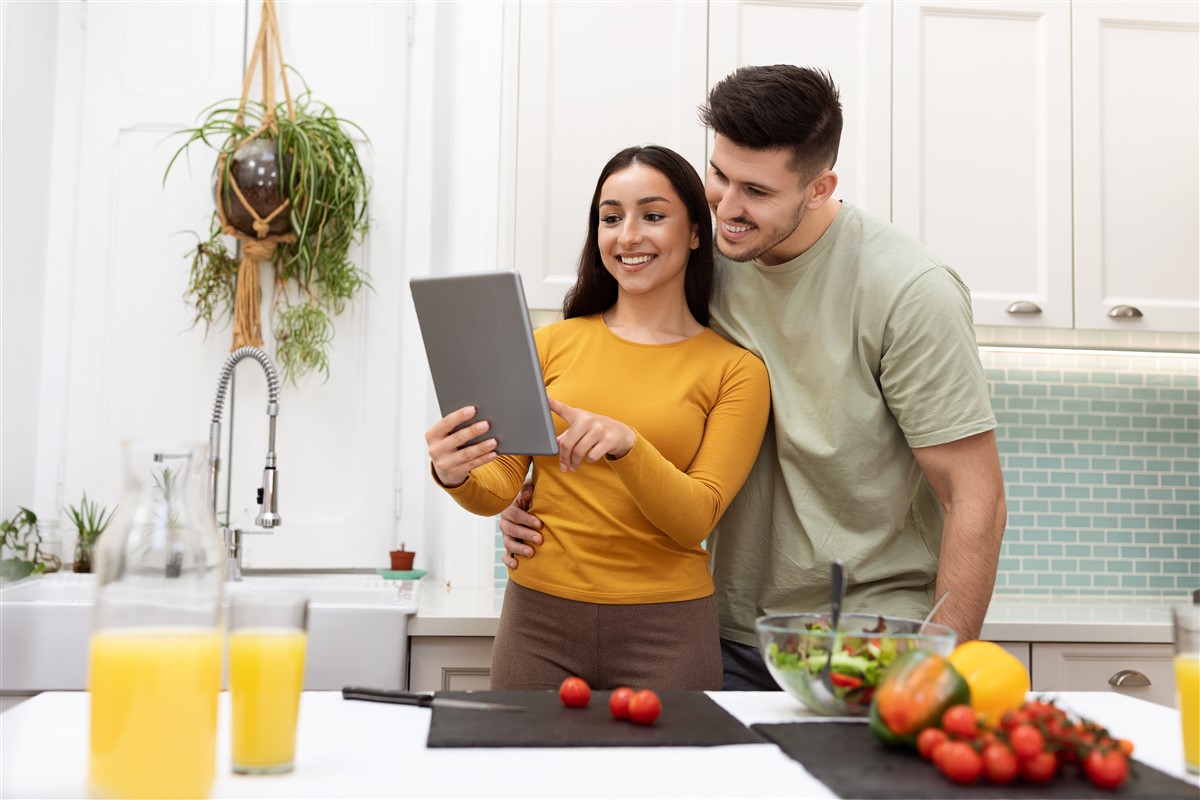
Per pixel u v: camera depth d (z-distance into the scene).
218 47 2.73
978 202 2.53
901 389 1.68
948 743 0.86
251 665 0.87
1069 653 2.24
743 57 2.48
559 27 2.43
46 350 2.67
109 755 0.79
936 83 2.54
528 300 2.39
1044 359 2.91
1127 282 2.57
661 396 1.70
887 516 1.74
